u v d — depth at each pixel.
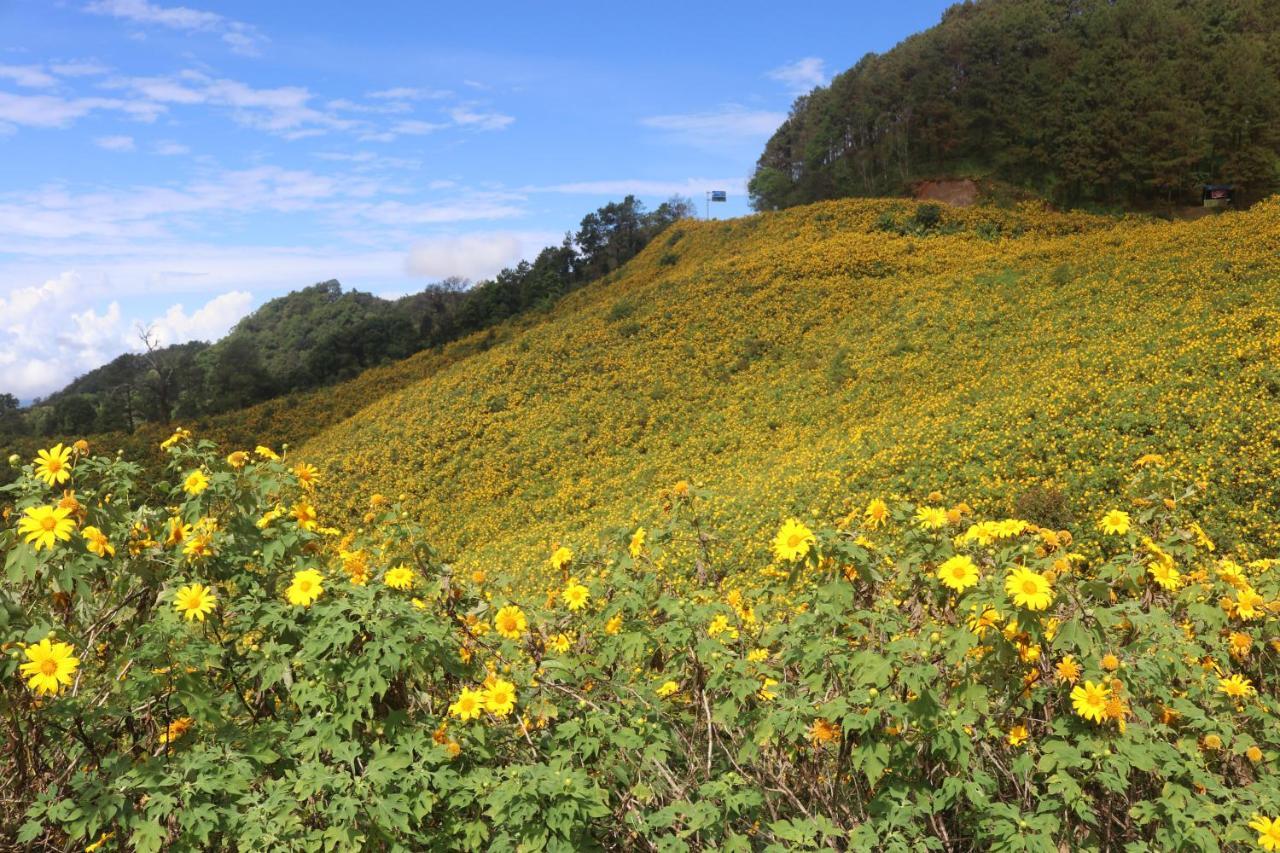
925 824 2.62
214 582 2.91
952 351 23.89
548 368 34.44
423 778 2.29
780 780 2.77
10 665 2.32
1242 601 3.39
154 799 2.16
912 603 3.26
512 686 2.71
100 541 2.68
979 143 61.94
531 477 26.12
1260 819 2.30
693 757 2.87
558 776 2.29
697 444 24.45
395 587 2.93
